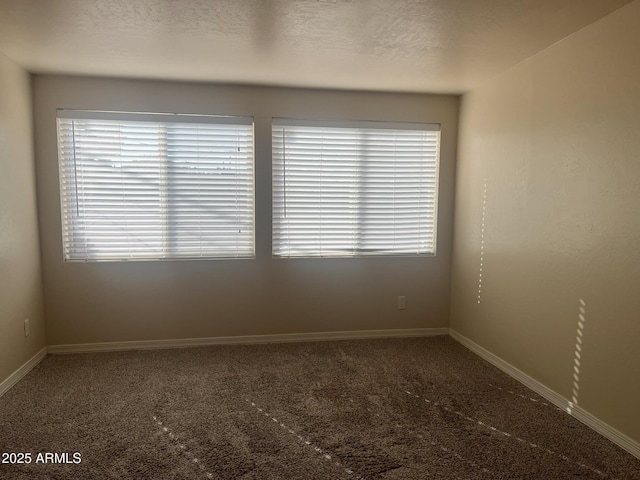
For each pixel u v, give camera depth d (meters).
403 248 3.94
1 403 2.61
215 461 2.05
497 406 2.62
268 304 3.76
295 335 3.82
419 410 2.57
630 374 2.11
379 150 3.81
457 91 3.69
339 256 3.84
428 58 2.84
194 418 2.45
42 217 3.32
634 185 2.06
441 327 4.04
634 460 2.07
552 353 2.66
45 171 3.30
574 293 2.46
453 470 2.00
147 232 3.53
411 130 3.82
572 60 2.44
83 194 3.41
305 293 3.80
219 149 3.56
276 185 3.68
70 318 3.45
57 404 2.60
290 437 2.27
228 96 3.51
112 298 3.50
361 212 3.84
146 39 2.52
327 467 2.02
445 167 3.89
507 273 3.12
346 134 3.74
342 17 2.21
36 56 2.82
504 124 3.13
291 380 2.99
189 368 3.18
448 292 4.04
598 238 2.28
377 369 3.20
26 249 3.09
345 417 2.48
